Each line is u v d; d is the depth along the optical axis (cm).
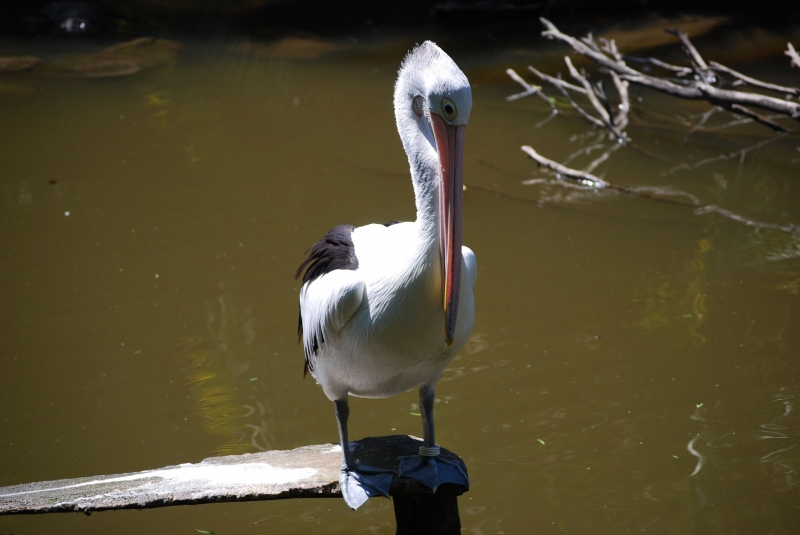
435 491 659
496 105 2017
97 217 1411
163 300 1182
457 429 934
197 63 2373
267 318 1147
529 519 790
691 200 1488
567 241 1343
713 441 886
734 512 782
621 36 2531
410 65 593
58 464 884
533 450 891
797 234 1345
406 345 608
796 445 871
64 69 2262
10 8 2811
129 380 1031
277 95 2088
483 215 1438
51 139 1748
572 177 1581
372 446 741
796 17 2580
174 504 667
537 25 2730
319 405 1001
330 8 2998
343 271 618
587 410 950
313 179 1560
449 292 582
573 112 1961
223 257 1289
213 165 1627
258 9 2983
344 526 800
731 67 2212
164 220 1399
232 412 979
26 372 1041
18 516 821
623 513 789
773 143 1764
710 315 1123
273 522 811
